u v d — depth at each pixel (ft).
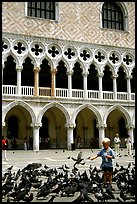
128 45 138.21
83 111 140.97
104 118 127.13
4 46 115.65
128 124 132.16
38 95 118.11
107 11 139.44
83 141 143.43
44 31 123.03
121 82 148.97
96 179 38.68
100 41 132.57
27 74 133.69
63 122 140.36
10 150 120.26
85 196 29.68
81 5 131.95
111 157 41.37
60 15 127.13
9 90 113.80
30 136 132.87
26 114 131.44
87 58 128.88
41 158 83.92
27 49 118.62
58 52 124.16
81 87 143.23
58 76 139.13
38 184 36.81
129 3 142.41
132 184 36.40
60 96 122.01
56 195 36.24
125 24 140.26
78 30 129.08
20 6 120.67
